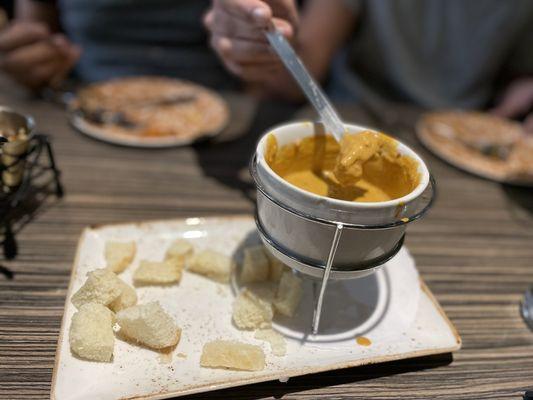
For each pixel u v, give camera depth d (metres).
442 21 0.95
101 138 0.60
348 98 1.00
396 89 1.01
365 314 0.40
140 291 0.40
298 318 0.39
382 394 0.35
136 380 0.33
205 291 0.41
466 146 0.71
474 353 0.39
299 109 0.79
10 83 0.73
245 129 0.69
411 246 0.50
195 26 0.95
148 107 0.70
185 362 0.34
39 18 0.92
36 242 0.44
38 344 0.36
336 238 0.33
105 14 0.88
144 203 0.51
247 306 0.38
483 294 0.45
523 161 0.69
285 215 0.34
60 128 0.62
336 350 0.36
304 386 0.35
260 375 0.34
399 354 0.36
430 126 0.76
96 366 0.33
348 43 1.05
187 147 0.62
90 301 0.37
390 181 0.40
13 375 0.33
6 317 0.37
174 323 0.36
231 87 1.00
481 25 0.94
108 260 0.41
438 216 0.56
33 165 0.48
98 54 0.92
